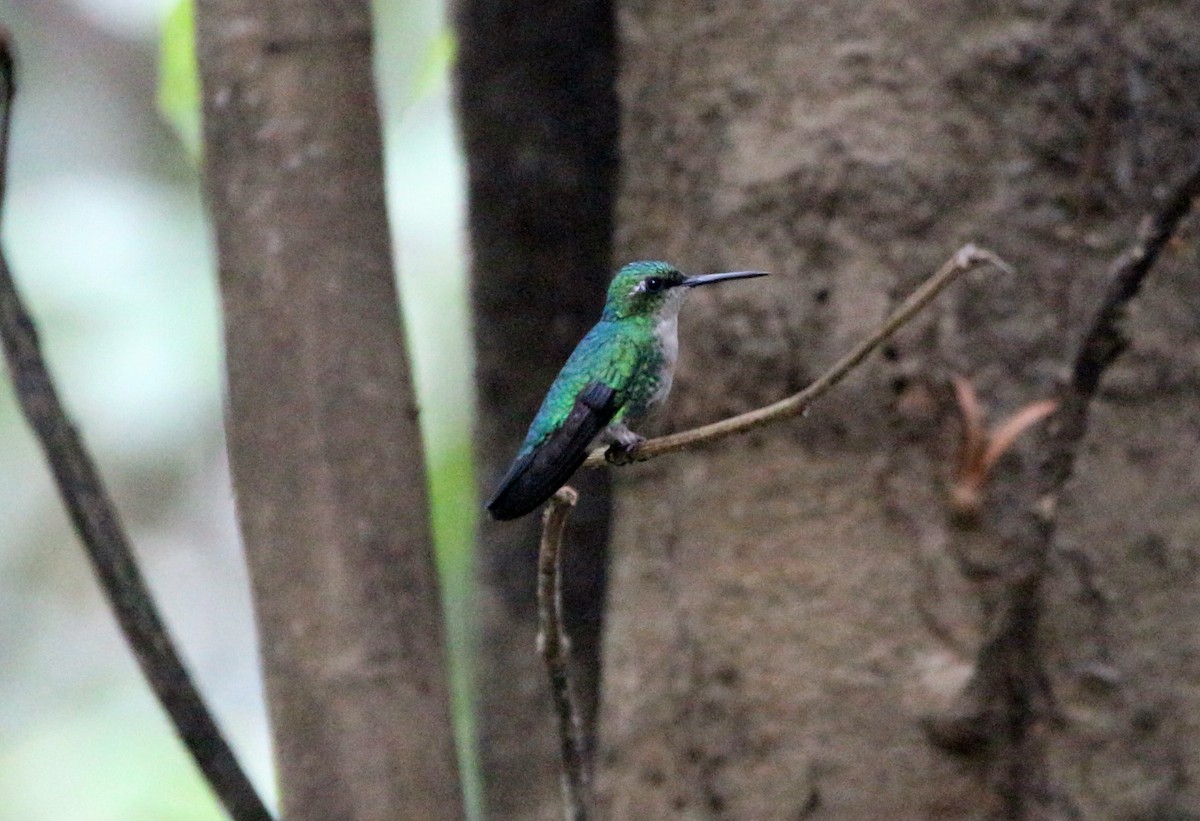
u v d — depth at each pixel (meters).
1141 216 4.62
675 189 4.65
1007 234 4.62
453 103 4.80
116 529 4.54
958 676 4.61
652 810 4.64
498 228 4.78
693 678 4.63
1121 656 4.61
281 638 4.59
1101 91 4.62
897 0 4.62
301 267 4.59
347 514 4.59
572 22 4.77
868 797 4.61
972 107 4.62
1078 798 4.61
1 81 4.55
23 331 4.54
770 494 4.62
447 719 4.59
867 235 4.62
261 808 4.54
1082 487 4.61
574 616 4.75
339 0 4.60
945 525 4.61
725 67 4.64
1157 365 4.62
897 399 4.61
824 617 4.62
